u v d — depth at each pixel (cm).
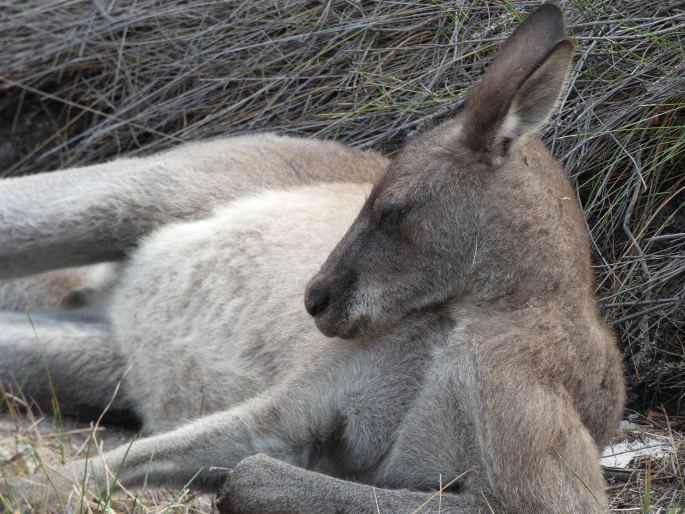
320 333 680
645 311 779
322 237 735
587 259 642
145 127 1025
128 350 785
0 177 1062
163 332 765
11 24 1099
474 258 614
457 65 918
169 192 798
